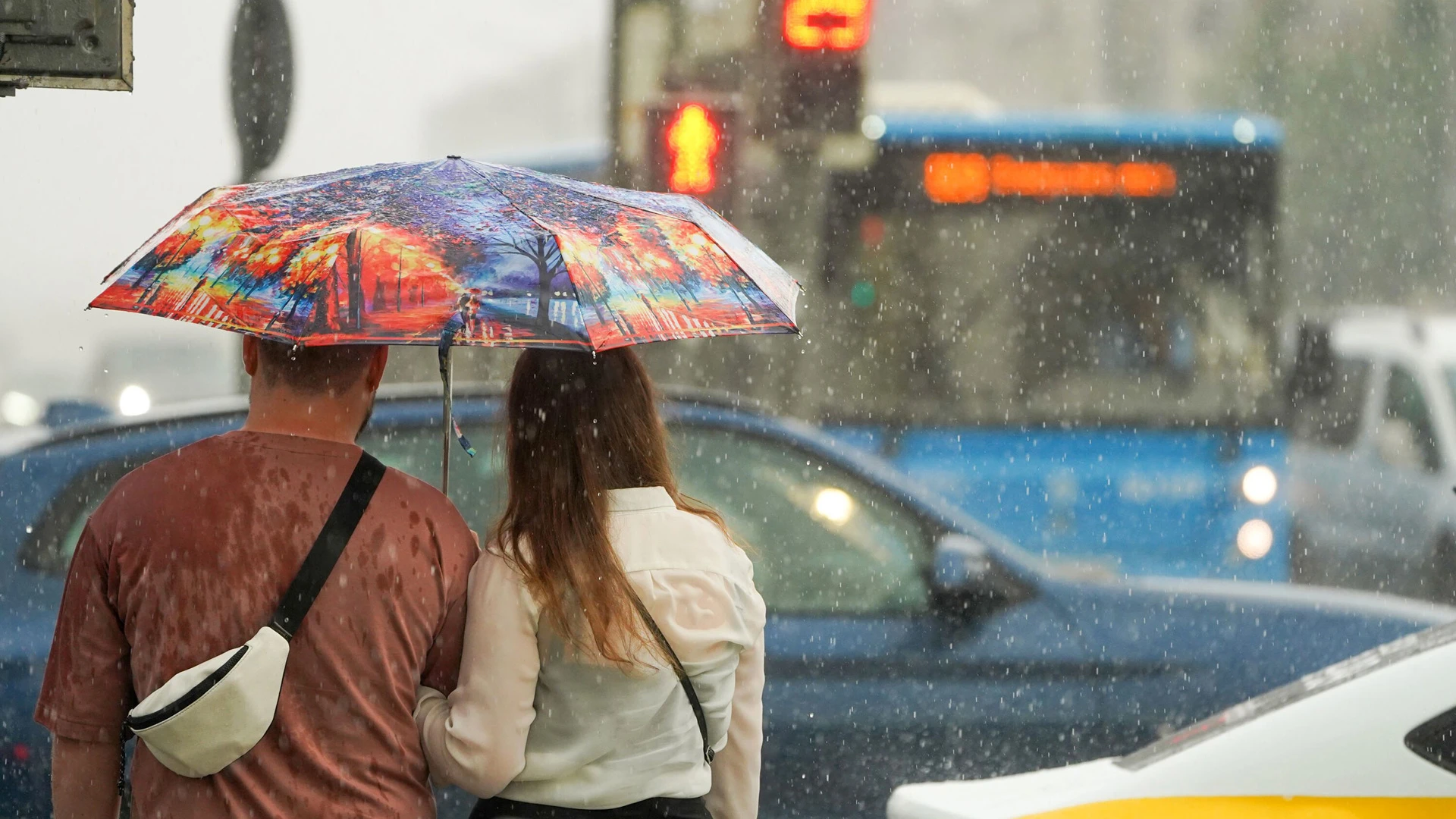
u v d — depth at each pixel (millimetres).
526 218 10188
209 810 9422
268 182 10852
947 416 40406
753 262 10875
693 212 10969
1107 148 40875
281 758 9484
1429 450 47594
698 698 10320
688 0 39062
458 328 9625
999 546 20672
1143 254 40719
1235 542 39406
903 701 19859
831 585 20359
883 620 20141
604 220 10445
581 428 10328
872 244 40750
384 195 10344
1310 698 13148
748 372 40406
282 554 9617
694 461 21000
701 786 10391
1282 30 111688
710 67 39000
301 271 9766
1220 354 40438
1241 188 40688
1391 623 20609
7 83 11391
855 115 38562
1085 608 20297
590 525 10086
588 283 9906
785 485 20922
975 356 40688
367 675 9672
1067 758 19984
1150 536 39531
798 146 39656
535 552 10008
